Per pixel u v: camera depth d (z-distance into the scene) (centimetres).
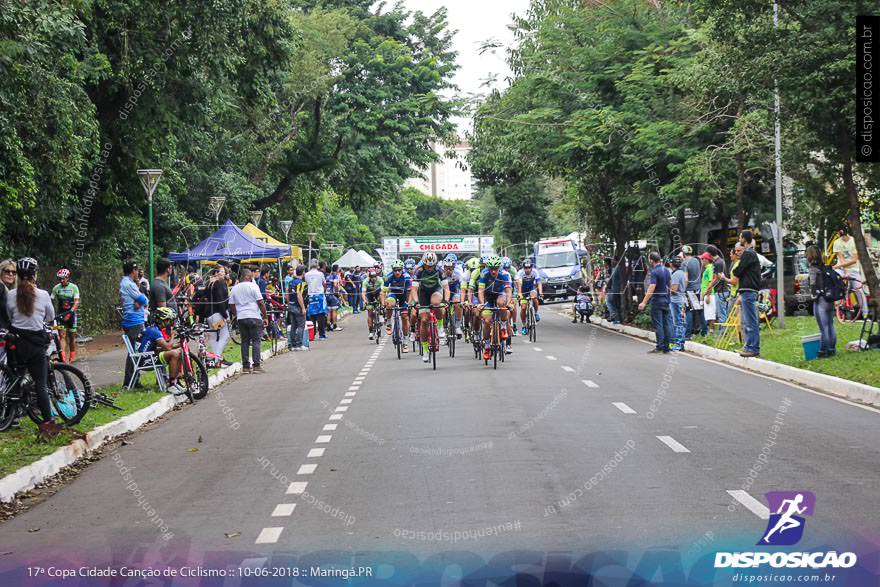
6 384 1245
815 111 1833
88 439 1223
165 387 1680
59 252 3059
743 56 1900
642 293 3359
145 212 3850
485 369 1978
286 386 1877
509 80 3494
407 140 5022
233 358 2419
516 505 824
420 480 942
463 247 5191
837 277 1828
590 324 3756
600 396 1513
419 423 1295
